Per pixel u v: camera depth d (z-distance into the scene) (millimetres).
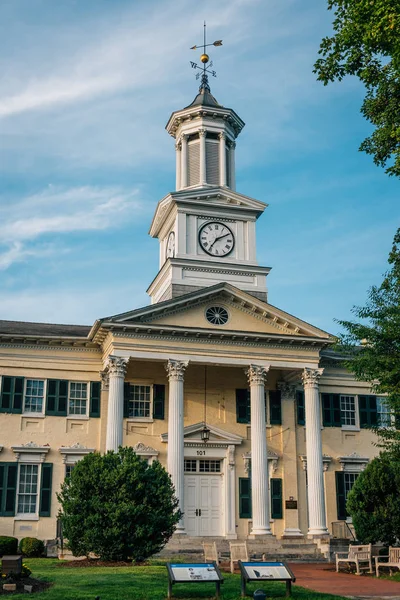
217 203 42562
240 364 36750
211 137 45375
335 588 21719
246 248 42531
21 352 37062
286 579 18016
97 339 37125
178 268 40750
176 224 42031
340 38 21594
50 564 24734
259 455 35688
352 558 26859
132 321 35375
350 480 40531
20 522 34844
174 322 36375
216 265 41344
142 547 24672
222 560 30500
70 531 24688
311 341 37594
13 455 35719
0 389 36281
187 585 19594
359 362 26812
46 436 36406
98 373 37906
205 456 37938
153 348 35594
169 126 46656
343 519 39312
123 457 26078
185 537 33312
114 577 20672
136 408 37969
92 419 37188
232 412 39156
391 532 28422
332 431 40719
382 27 19000
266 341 37281
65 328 40906
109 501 24781
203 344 36406
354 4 20609
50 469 35906
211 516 37500
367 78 21828
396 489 28828
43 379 37188
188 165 44969
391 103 21641
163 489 25609
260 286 41844
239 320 37469
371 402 41875
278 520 38156
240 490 38062
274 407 40062
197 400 38781
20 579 19078
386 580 24219
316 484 36156
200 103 45000
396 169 19891
